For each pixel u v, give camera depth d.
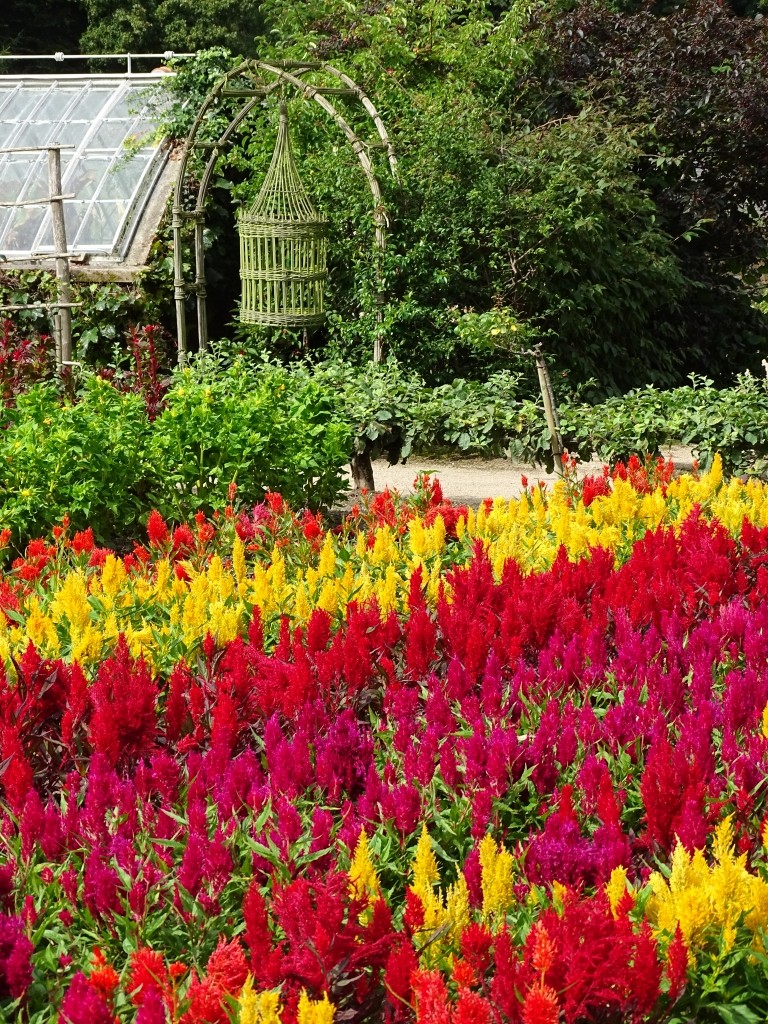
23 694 3.50
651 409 8.20
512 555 5.16
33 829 2.77
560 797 3.04
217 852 2.56
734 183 13.75
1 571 5.33
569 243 11.87
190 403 7.55
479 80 13.94
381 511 5.89
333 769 3.16
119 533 7.20
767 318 14.45
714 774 3.16
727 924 2.39
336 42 14.44
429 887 2.47
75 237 12.81
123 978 2.35
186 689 3.71
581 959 2.17
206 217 13.09
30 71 28.70
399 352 11.25
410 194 11.48
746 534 5.16
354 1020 2.29
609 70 14.09
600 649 3.94
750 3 22.31
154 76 14.56
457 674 3.74
